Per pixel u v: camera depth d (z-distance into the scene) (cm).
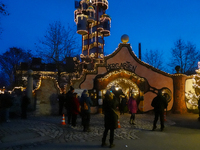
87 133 891
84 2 3338
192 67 3500
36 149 634
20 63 4172
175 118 1611
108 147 661
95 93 1845
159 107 984
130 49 2003
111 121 666
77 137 805
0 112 1221
